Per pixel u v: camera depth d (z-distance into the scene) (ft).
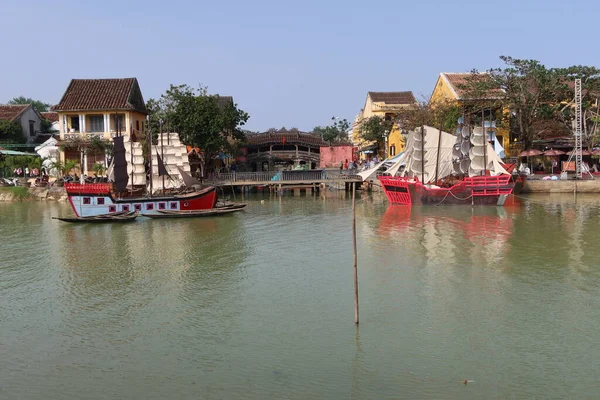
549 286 66.08
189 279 72.90
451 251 86.99
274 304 61.46
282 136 262.88
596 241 92.43
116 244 98.89
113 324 56.13
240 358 47.37
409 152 162.61
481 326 53.47
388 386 42.04
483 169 151.94
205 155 208.85
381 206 157.07
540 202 151.94
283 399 40.42
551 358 46.24
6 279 74.49
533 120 182.50
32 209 157.17
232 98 264.52
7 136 216.13
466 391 41.11
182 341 51.31
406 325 54.13
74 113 191.52
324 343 50.19
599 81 177.17
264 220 129.18
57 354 48.98
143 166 146.61
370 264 79.20
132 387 42.70
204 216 134.72
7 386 43.14
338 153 263.29
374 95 275.39
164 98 203.21
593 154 173.58
